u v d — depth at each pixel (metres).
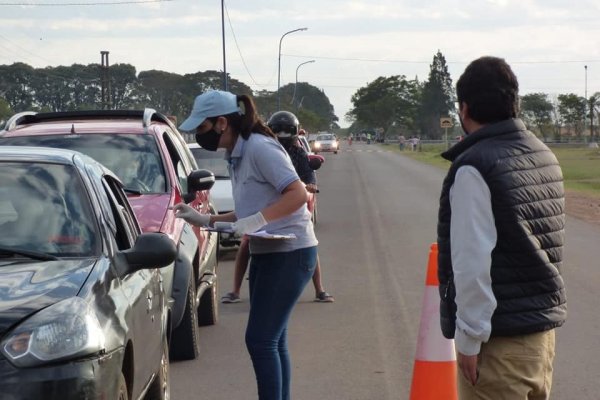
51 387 4.18
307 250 5.98
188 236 8.54
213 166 15.85
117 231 5.85
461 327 4.09
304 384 7.74
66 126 9.47
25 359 4.18
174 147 9.88
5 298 4.43
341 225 19.98
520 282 4.13
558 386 7.57
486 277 4.04
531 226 4.12
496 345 4.19
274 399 6.01
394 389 7.60
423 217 21.67
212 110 5.82
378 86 176.38
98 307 4.66
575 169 48.06
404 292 11.84
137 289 5.54
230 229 5.73
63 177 5.60
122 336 4.79
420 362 6.14
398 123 175.50
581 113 128.12
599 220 20.77
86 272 4.88
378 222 20.58
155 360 6.09
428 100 169.50
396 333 9.55
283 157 5.85
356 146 123.50
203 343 9.20
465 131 4.38
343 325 9.93
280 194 5.89
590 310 10.50
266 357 5.99
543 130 131.12
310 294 11.70
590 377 7.83
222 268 14.05
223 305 11.08
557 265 4.25
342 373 8.08
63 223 5.34
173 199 8.58
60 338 4.28
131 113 10.25
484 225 4.06
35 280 4.68
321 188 32.97
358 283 12.51
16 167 5.66
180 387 7.70
